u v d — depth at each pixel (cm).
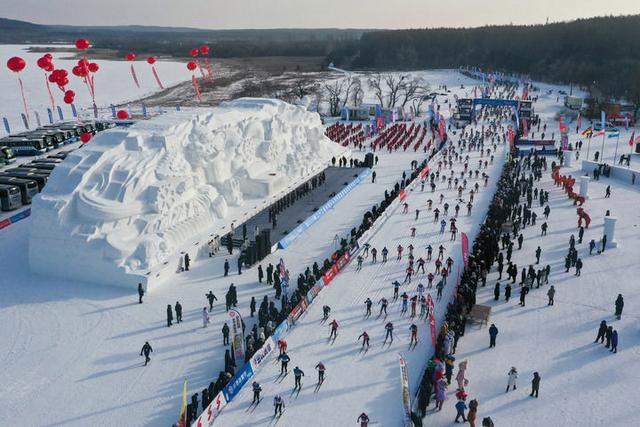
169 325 3319
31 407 2602
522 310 3519
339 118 11569
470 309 3378
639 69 12912
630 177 6556
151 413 2562
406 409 2386
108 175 4081
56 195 3997
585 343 3122
